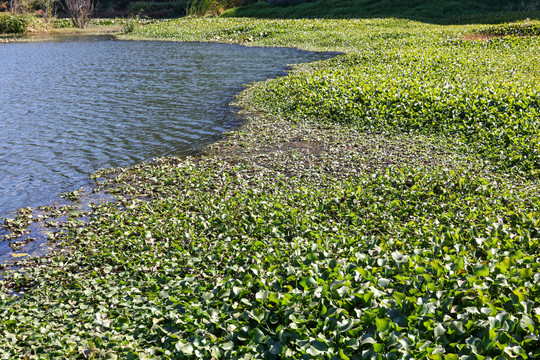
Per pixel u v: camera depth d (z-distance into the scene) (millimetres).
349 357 3844
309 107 14516
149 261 6398
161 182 9562
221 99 16719
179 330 4684
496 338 3803
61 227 7875
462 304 4355
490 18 34344
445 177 8602
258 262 5762
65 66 24328
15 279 6352
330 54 26500
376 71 18172
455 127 11906
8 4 50125
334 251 6098
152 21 47938
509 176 9156
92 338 4781
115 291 5676
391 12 40594
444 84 15000
